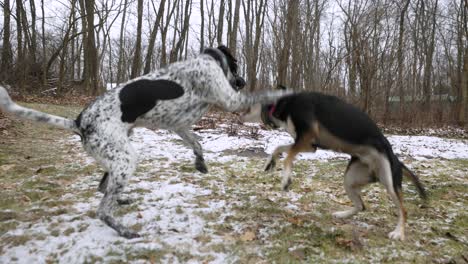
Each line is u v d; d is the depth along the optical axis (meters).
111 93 3.69
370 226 4.21
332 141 3.90
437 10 23.23
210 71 3.93
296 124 3.97
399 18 18.33
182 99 3.87
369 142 3.79
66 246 3.50
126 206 4.48
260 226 4.08
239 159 7.10
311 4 21.38
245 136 9.27
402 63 14.88
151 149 7.62
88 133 3.62
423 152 8.89
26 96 15.98
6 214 4.15
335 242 3.76
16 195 4.75
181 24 24.38
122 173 3.61
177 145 8.18
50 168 5.95
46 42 25.36
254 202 4.80
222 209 4.51
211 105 4.11
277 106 4.14
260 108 4.32
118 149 3.60
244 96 4.09
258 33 17.81
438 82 24.95
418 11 21.95
